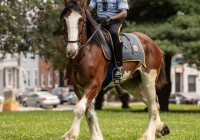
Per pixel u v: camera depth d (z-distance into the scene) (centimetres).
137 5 2653
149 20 2677
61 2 2778
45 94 4569
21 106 4831
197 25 2486
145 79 1032
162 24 2545
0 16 2578
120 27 967
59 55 3694
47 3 2717
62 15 862
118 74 942
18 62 7069
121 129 1387
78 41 855
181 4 2562
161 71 1093
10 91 3566
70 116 2117
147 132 1012
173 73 6325
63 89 5459
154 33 2495
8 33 2698
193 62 2588
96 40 912
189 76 6431
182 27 2514
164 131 1049
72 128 845
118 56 945
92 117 943
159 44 2441
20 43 2795
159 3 2547
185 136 1179
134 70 1006
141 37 1044
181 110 3072
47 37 2770
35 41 2730
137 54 999
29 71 7062
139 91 1060
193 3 2577
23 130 1354
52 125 1552
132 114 2311
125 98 3494
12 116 2106
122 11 967
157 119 1048
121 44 948
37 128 1424
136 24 2616
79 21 855
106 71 941
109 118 1981
